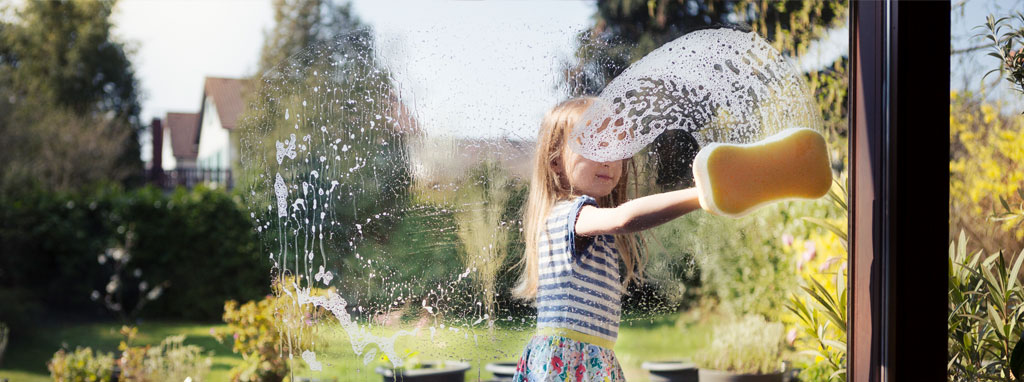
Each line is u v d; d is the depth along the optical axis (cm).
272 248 147
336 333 143
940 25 107
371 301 141
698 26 165
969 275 136
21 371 370
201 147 808
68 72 859
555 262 131
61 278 477
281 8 660
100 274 486
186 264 496
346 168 142
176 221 496
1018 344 129
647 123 132
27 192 505
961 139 138
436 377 204
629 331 310
